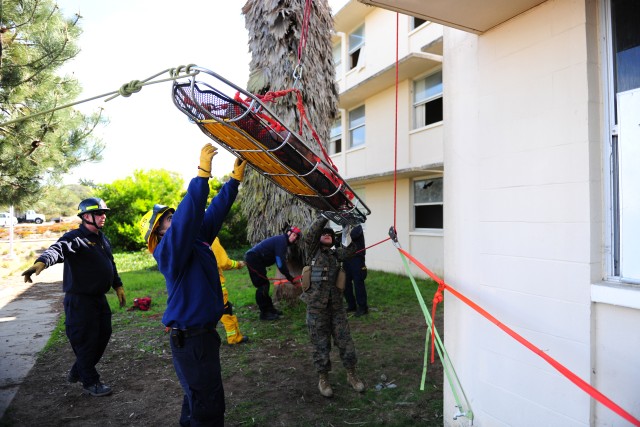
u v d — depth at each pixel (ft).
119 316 24.54
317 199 10.35
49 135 32.19
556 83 8.29
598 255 7.84
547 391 8.48
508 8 8.70
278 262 20.62
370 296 28.63
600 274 7.86
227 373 15.35
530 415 8.82
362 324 21.16
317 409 12.44
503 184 9.32
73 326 13.50
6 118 30.48
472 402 10.19
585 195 7.83
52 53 30.58
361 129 48.44
